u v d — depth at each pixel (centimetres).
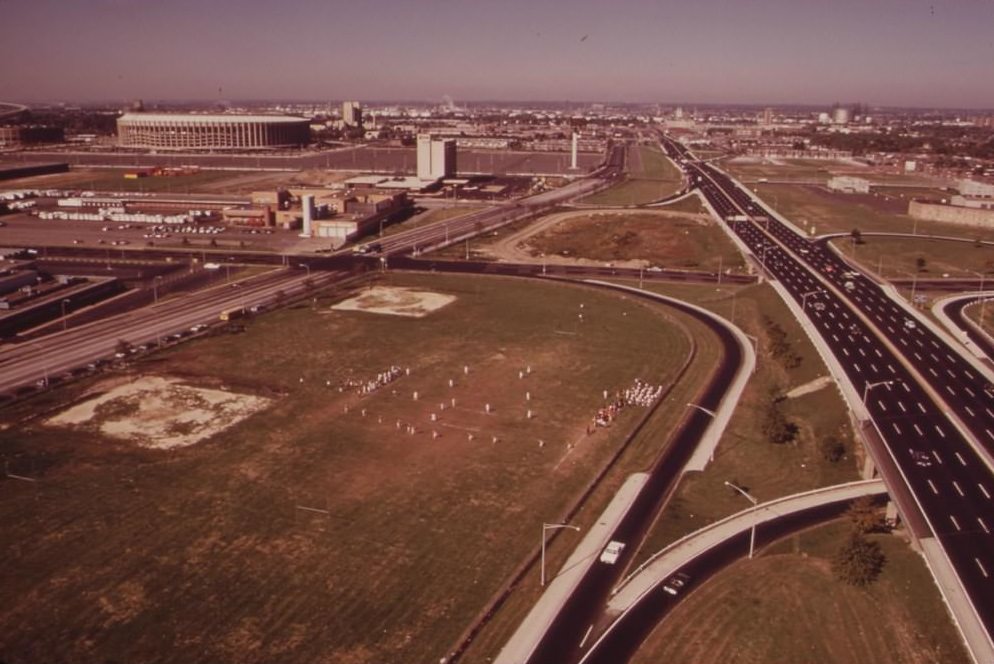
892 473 10750
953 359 15838
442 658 7938
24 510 10519
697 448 12731
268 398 14512
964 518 9694
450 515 10606
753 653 8019
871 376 14725
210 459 12069
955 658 7788
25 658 7812
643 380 15675
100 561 9425
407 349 17388
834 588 8975
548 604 8825
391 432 13150
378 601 8800
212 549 9712
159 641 8088
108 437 12775
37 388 14800
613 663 7906
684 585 9138
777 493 11288
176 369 15912
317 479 11500
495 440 12900
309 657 7900
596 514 10731
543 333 18662
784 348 16500
